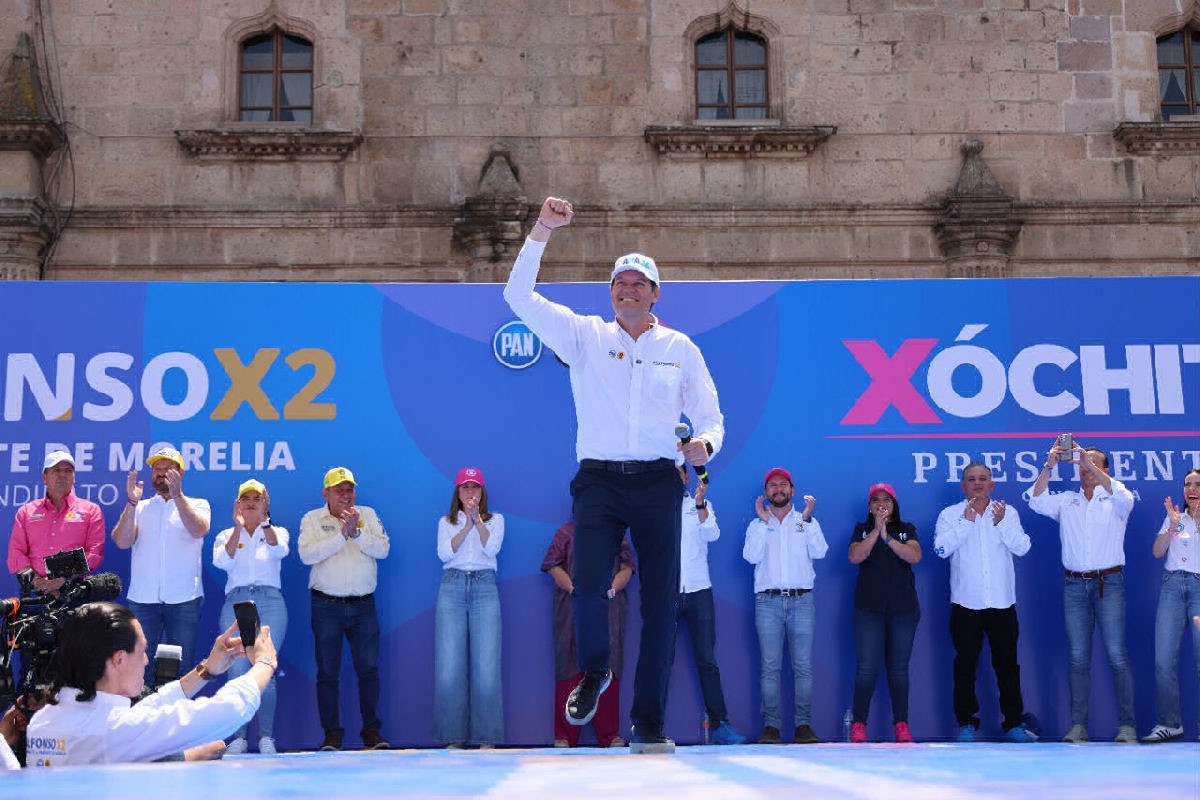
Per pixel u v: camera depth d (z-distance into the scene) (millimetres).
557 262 16188
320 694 7684
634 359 4488
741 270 16266
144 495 8203
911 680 8141
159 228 16141
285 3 16578
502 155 16203
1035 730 7898
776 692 7863
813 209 16234
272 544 7789
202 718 3982
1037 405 8336
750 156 16438
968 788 1696
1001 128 16484
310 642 8141
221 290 8406
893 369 8383
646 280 4527
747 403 8367
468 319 8469
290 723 8055
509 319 8477
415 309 8461
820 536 7992
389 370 8398
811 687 7859
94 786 1897
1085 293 8422
